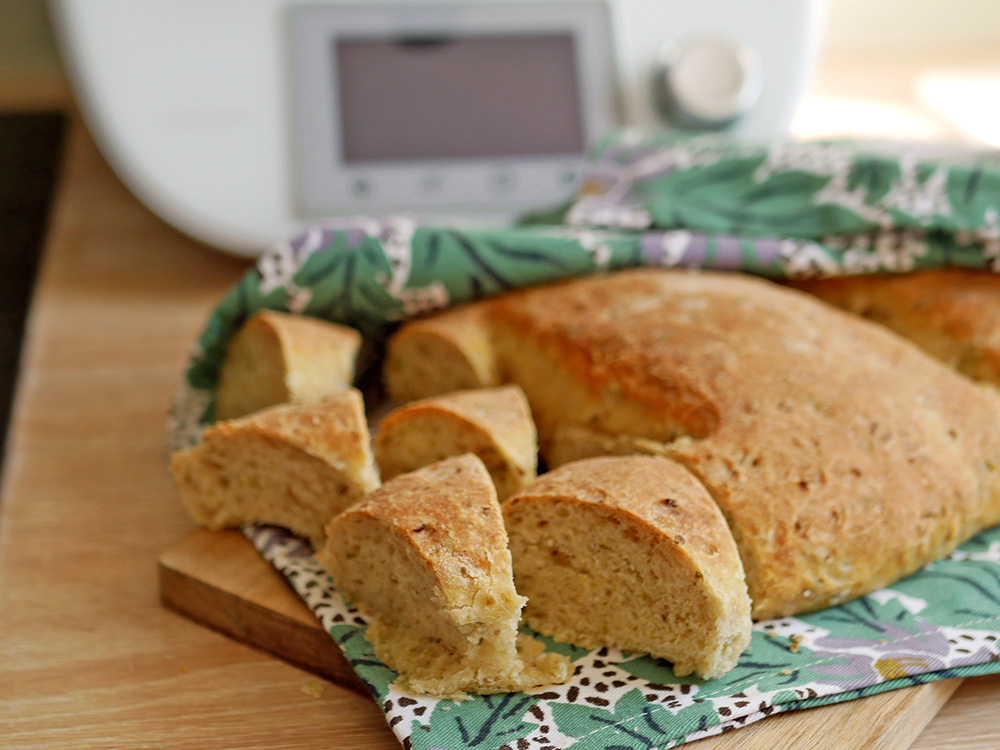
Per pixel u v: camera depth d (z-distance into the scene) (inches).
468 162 22.9
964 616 16.5
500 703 15.7
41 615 17.4
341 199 22.6
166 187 22.3
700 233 20.4
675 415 17.4
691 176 21.1
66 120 28.3
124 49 22.3
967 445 17.4
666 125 23.4
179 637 17.2
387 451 18.0
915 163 20.1
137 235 24.5
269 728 16.1
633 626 16.1
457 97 23.0
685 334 18.1
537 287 19.5
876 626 16.4
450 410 17.4
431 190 22.8
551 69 23.3
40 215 25.8
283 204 22.5
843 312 19.5
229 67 22.5
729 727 15.4
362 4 22.9
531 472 17.6
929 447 17.2
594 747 15.0
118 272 23.5
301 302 19.3
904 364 18.0
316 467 17.3
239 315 19.2
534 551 16.4
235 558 17.5
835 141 21.5
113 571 18.1
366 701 16.5
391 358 19.6
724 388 17.4
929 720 16.0
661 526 15.7
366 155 22.7
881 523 16.6
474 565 15.6
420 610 16.1
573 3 23.4
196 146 22.4
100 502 19.0
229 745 16.0
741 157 21.0
